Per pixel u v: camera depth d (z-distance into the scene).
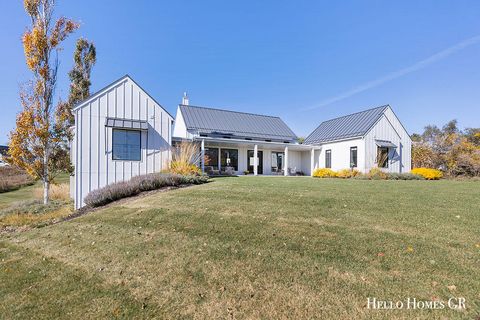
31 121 12.90
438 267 3.80
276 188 9.97
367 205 7.00
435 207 6.81
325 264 4.08
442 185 11.88
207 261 4.46
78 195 12.16
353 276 3.73
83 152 12.39
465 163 22.69
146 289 3.94
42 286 4.30
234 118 26.48
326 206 6.93
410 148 24.14
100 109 12.85
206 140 20.06
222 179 14.67
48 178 13.64
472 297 3.14
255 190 9.44
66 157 14.24
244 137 24.22
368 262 4.05
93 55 22.06
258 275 3.95
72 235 6.63
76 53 21.59
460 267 3.77
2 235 7.93
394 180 16.50
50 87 13.62
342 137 23.16
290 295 3.45
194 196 8.70
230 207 7.14
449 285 3.39
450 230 5.13
